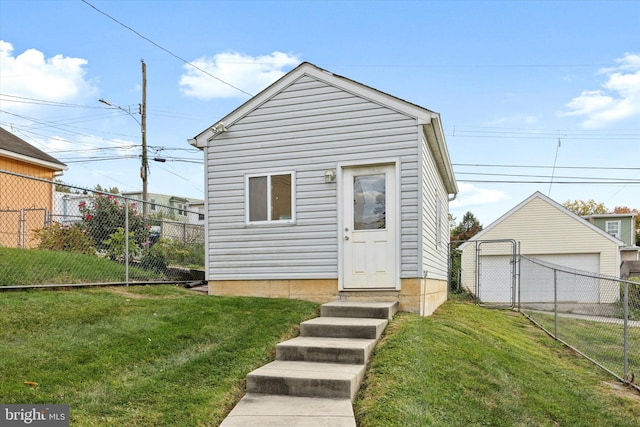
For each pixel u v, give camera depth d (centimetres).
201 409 389
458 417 421
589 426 470
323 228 841
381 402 414
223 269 888
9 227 1284
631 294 962
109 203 1007
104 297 693
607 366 725
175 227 1134
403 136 805
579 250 2227
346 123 839
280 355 531
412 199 794
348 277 821
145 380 426
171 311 655
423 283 815
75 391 387
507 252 2278
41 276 750
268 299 782
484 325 904
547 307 1407
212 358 498
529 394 523
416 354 542
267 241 869
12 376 396
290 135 870
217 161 909
